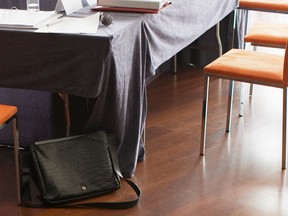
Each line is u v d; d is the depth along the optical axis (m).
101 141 2.38
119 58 2.27
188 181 2.56
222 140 2.98
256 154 2.83
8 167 2.63
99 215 2.28
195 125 3.17
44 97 2.62
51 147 2.33
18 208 2.31
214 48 4.02
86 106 2.46
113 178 2.39
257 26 3.37
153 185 2.52
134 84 2.47
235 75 2.64
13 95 2.67
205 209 2.34
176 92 3.67
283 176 2.62
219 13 3.54
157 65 2.68
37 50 2.23
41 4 2.74
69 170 2.32
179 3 2.89
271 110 3.39
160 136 3.02
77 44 2.18
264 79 2.59
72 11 2.53
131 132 2.51
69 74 2.24
